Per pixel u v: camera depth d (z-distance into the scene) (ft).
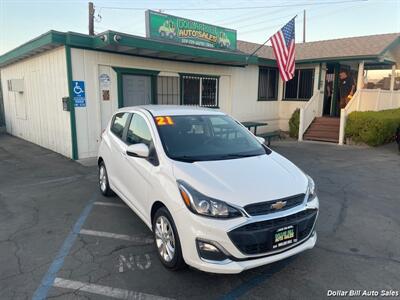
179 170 10.79
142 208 12.81
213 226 9.27
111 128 17.84
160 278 10.67
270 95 48.83
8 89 43.39
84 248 12.67
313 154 32.81
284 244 9.95
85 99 28.07
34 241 13.28
